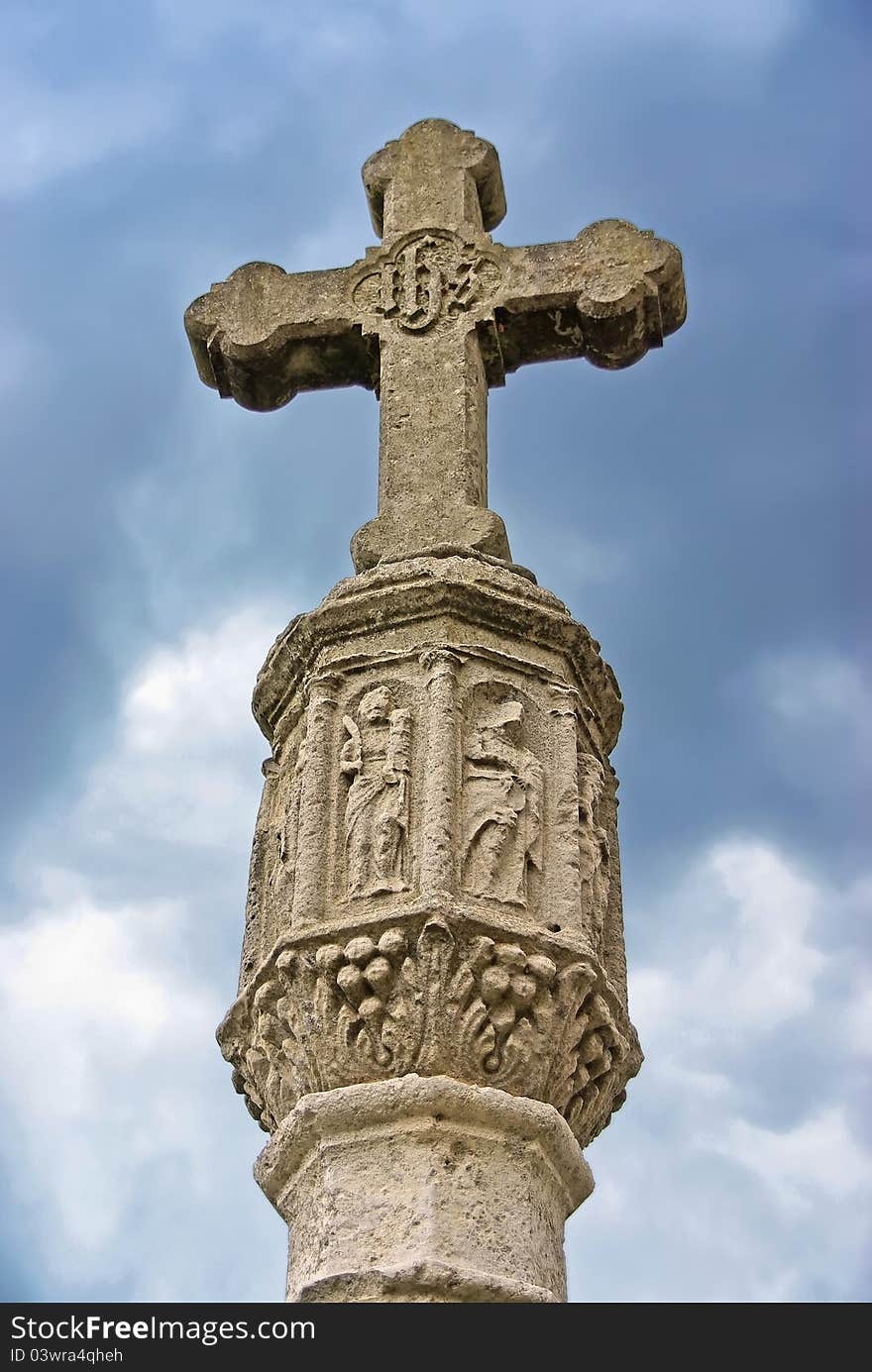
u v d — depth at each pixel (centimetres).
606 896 606
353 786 585
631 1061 596
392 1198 523
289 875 588
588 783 607
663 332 749
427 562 624
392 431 697
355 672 612
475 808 574
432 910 544
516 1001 544
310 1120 541
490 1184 528
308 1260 529
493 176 787
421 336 729
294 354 755
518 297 731
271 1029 570
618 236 742
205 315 761
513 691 608
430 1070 539
